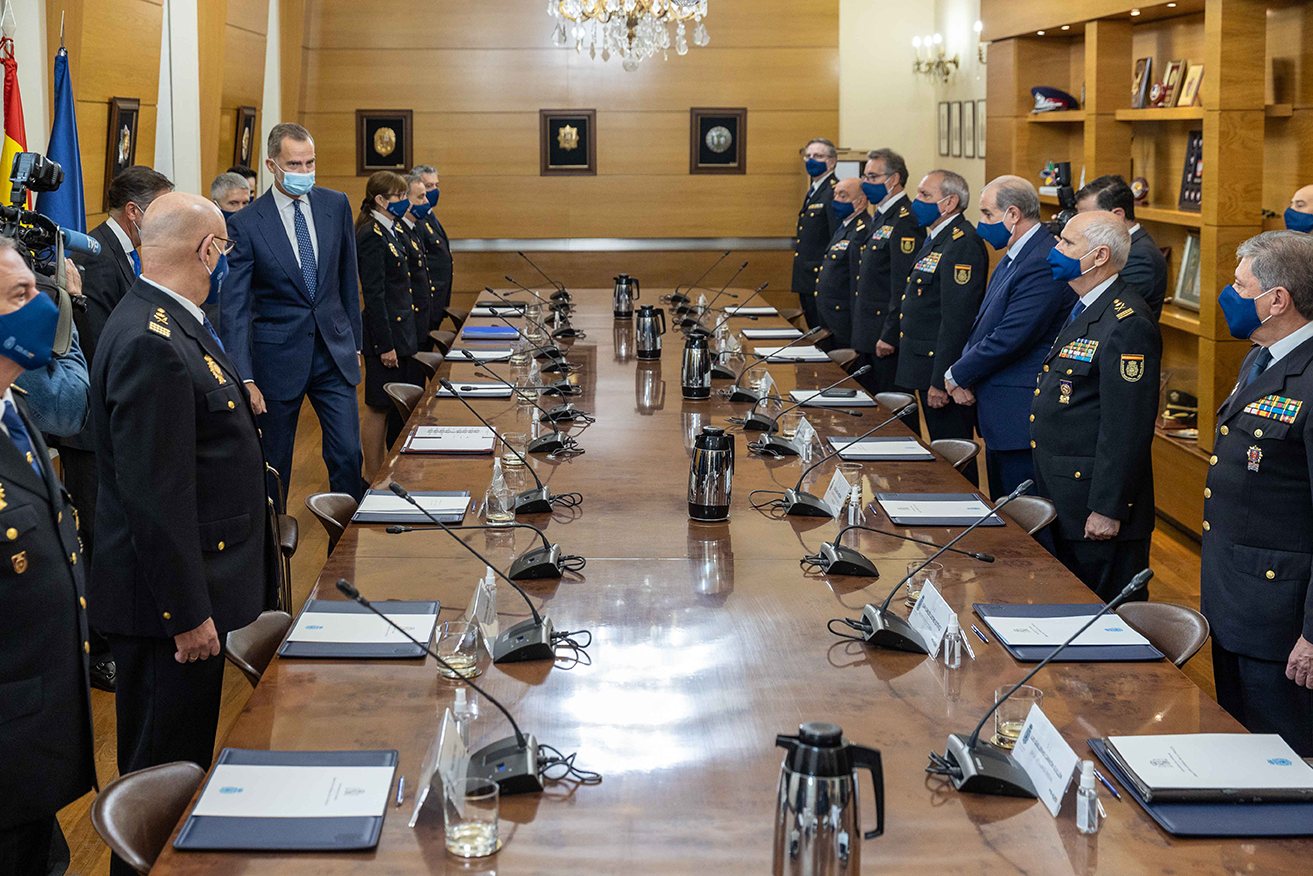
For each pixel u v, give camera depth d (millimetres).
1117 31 6637
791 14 11055
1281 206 5316
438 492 3475
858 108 11234
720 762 1965
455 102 11031
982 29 8289
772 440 3994
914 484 3658
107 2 5902
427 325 7824
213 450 2736
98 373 2590
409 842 1729
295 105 10711
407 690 2225
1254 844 1735
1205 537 3119
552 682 2264
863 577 2844
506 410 4664
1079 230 3719
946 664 2352
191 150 7633
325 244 4996
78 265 3961
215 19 7602
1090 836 1754
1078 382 3768
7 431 2182
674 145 11195
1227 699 3141
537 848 1711
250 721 2096
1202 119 5711
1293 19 5152
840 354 6156
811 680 2277
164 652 2707
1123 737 2016
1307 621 2727
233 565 2785
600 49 7145
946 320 5508
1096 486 3652
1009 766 1911
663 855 1693
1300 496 2873
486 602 2428
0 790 2080
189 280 2723
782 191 11305
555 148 11148
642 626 2535
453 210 11219
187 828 1737
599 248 11320
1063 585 2812
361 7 10852
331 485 5219
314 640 2414
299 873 1648
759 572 2869
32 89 5543
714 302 8195
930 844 1728
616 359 5836
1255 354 3125
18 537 2096
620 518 3287
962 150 10227
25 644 2111
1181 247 6289
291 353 4961
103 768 3564
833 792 1501
